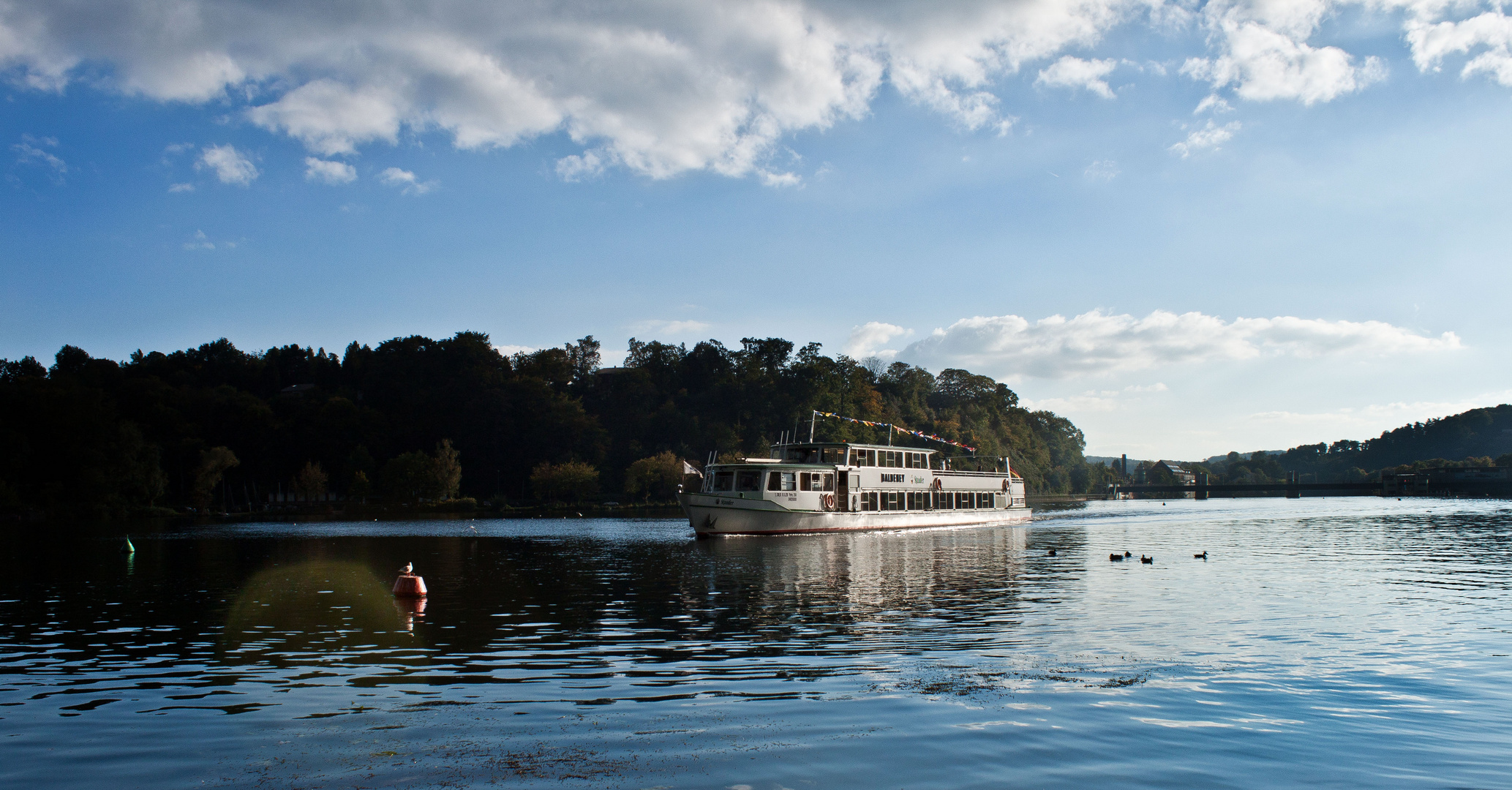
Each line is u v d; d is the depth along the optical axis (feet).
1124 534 211.41
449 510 453.99
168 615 80.79
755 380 606.55
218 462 434.71
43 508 361.71
